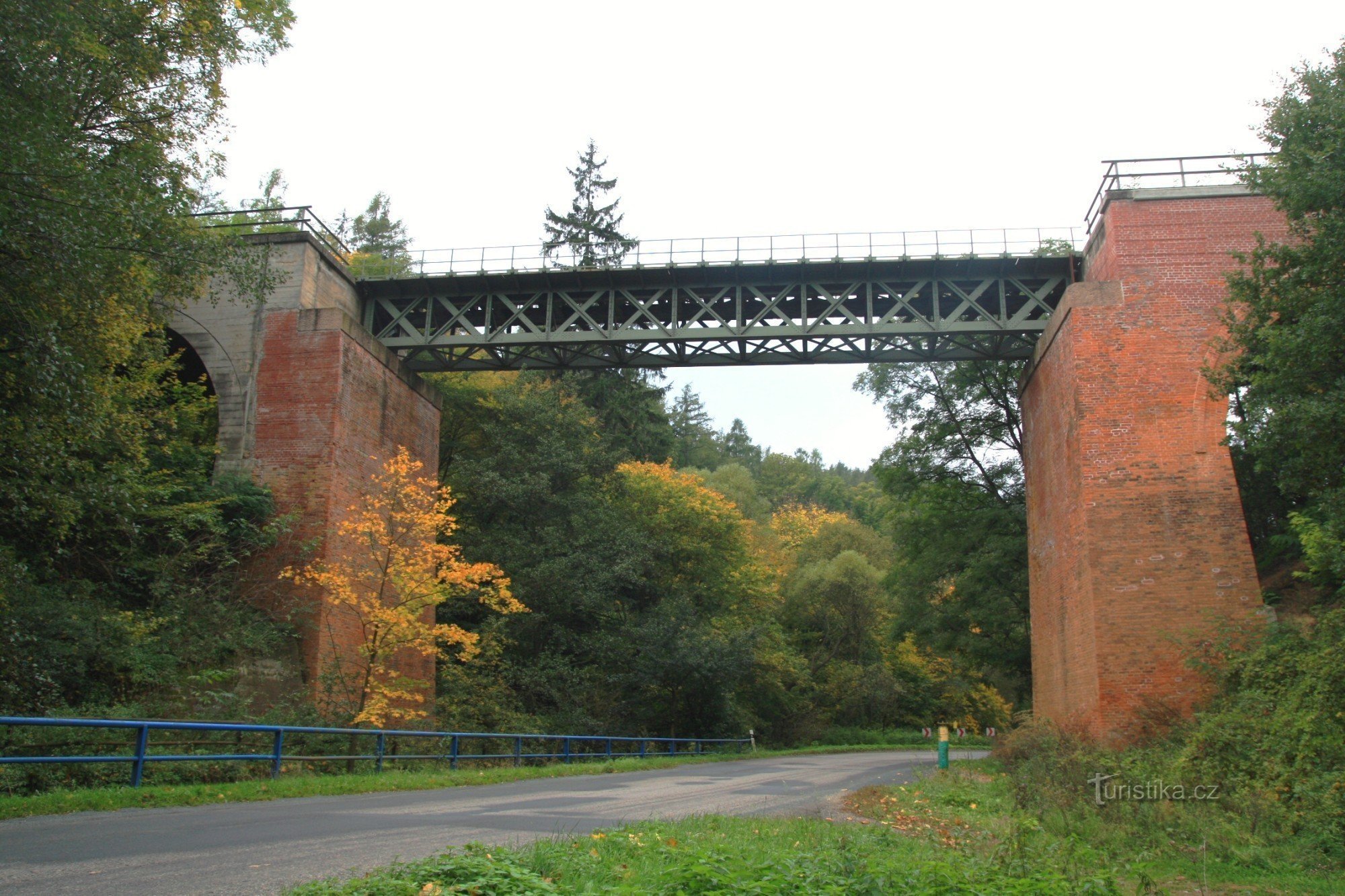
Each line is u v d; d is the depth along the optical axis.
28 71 14.30
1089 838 12.09
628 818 11.73
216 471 26.61
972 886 7.42
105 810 11.16
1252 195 25.31
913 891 7.19
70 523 18.81
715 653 37.34
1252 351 19.39
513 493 37.31
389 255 58.38
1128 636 23.23
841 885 6.83
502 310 32.88
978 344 30.92
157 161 17.38
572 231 54.09
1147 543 23.72
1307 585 23.95
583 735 33.41
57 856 7.70
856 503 97.69
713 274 30.47
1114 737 22.69
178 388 26.75
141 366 23.38
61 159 14.59
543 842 8.07
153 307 20.62
